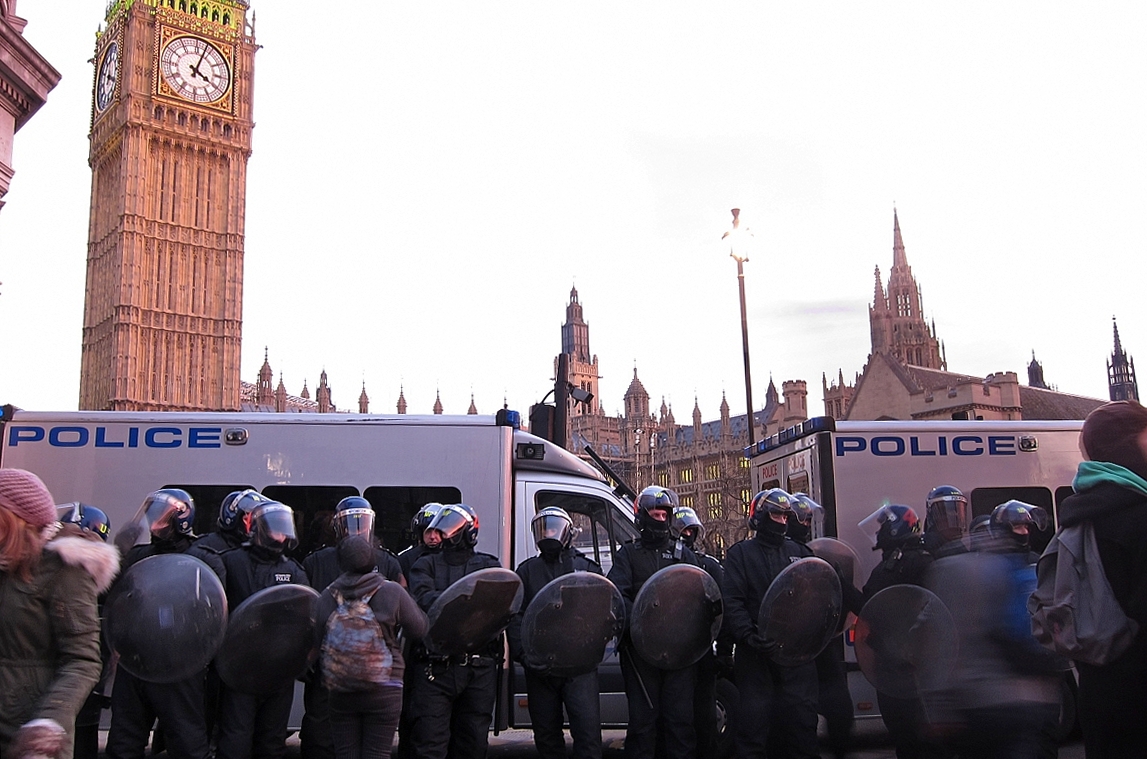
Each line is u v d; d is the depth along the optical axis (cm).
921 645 521
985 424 978
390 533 896
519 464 936
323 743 671
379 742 543
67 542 384
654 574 639
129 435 911
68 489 898
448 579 655
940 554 684
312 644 568
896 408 5131
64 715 358
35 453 904
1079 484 376
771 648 628
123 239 8012
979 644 453
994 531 497
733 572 665
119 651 532
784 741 659
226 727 604
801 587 621
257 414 923
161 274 8181
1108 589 357
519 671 865
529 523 909
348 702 541
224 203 8612
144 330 8012
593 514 933
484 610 607
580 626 621
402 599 557
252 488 902
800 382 6150
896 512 729
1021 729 437
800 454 1002
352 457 912
